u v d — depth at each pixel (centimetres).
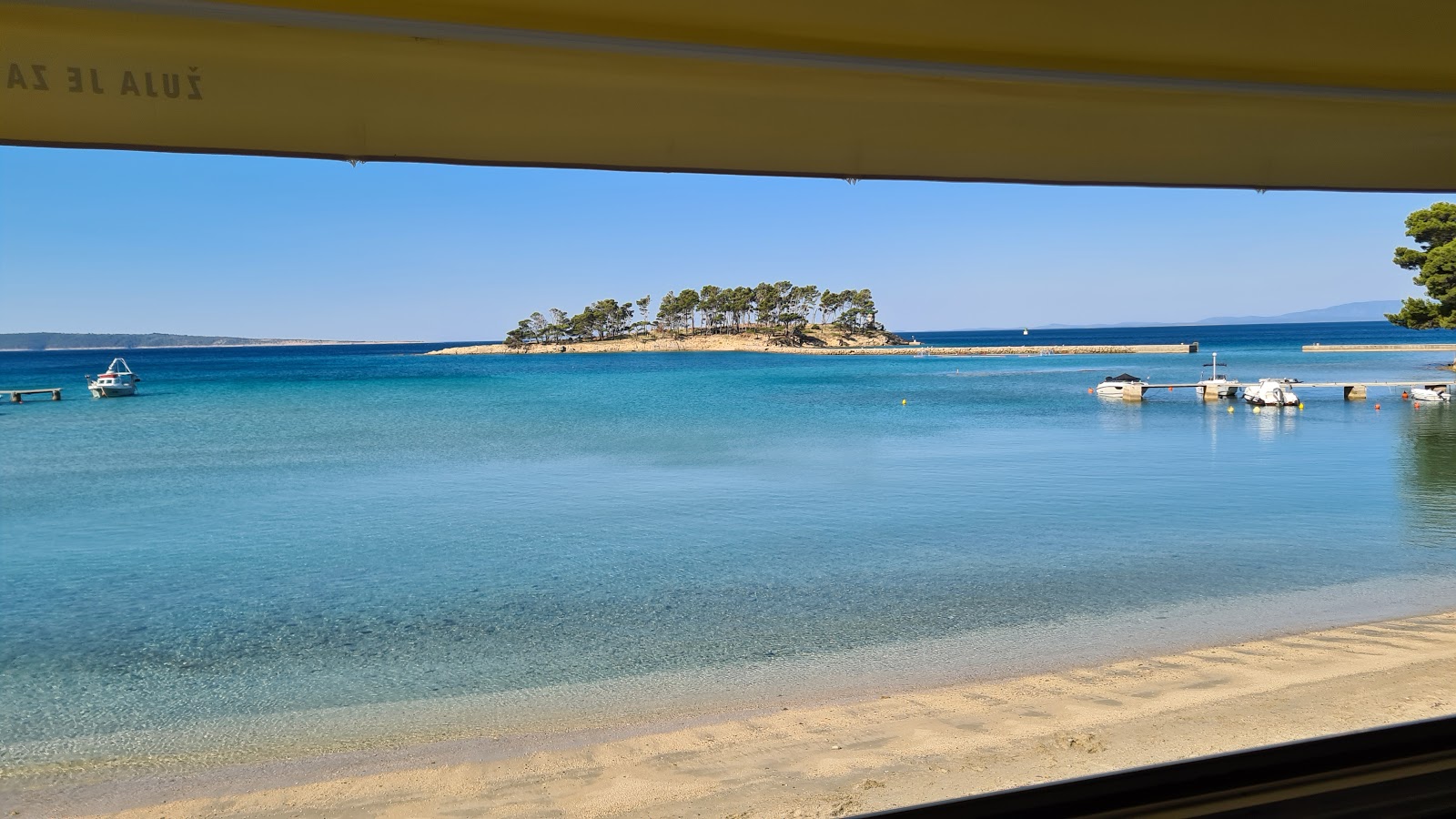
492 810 407
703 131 146
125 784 461
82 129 123
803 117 147
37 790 457
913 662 623
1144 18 131
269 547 1152
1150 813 171
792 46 132
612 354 10188
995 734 459
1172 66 148
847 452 1931
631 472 1706
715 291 10488
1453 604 714
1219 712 470
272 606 872
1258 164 175
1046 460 1730
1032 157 164
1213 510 1206
